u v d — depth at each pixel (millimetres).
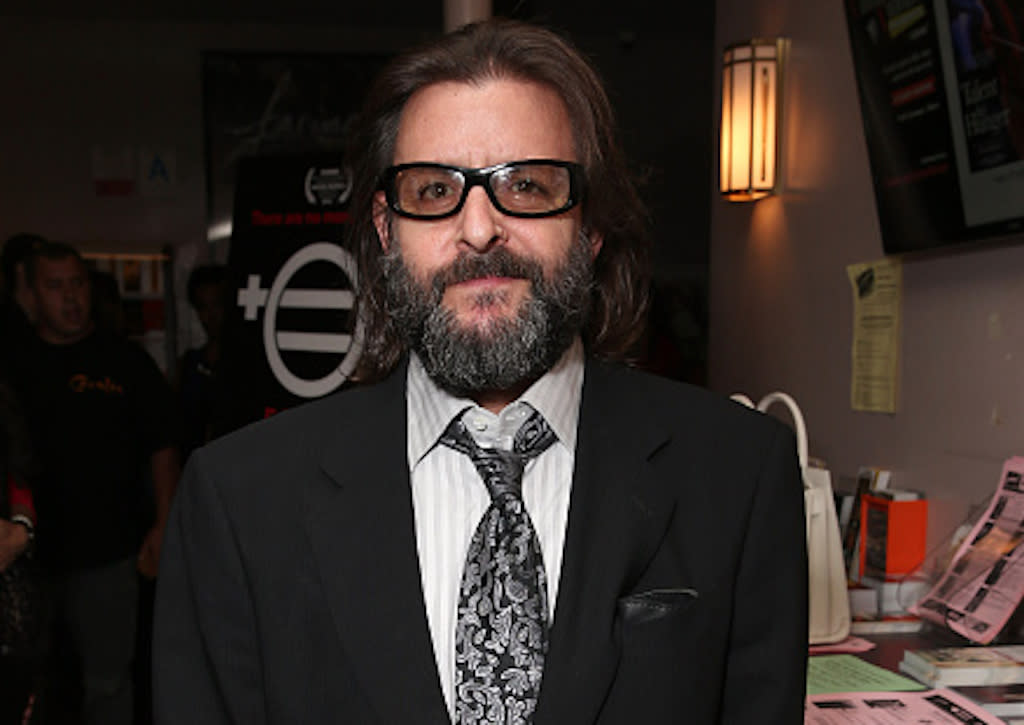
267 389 2340
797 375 2283
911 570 1675
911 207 1672
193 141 4504
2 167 4398
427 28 4574
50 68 4406
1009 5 1354
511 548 819
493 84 834
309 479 854
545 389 885
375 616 786
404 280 853
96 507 2510
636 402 945
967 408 1585
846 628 1505
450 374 824
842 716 1173
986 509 1479
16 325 2508
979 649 1356
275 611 803
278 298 2354
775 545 877
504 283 812
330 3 4211
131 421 2602
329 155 2361
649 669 786
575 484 859
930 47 1569
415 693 757
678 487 871
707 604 817
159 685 850
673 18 4340
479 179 800
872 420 1914
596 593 801
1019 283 1444
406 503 845
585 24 4414
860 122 1937
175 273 4504
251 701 829
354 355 1980
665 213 4621
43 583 2078
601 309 1062
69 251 2506
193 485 872
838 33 2020
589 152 924
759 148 2330
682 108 4621
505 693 774
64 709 2625
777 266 2398
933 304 1684
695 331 4605
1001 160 1409
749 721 857
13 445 2041
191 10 4301
